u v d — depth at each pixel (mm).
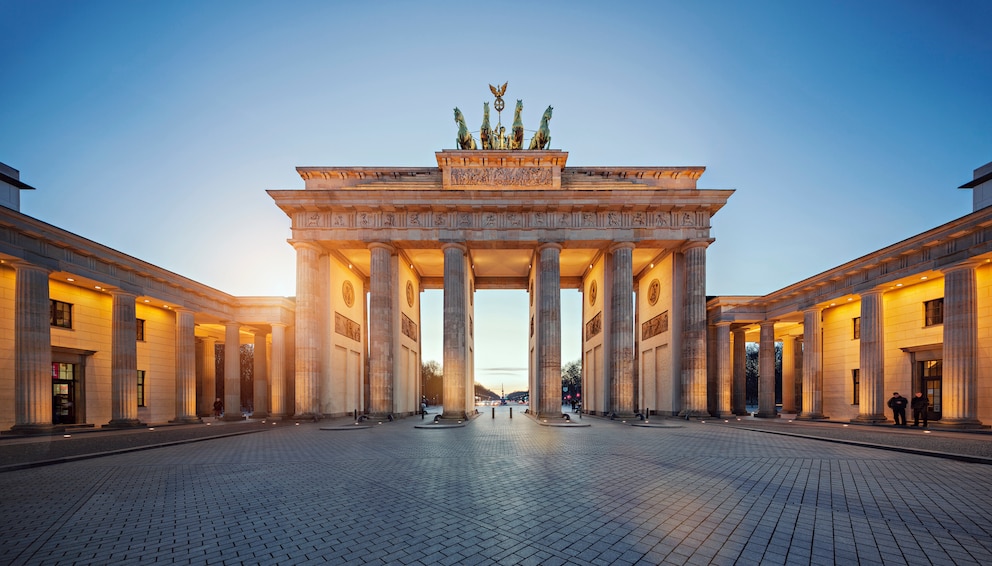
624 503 9922
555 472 13406
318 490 11414
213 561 7062
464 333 38969
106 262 30812
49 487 12016
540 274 39625
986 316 25812
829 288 35688
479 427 30422
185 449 19562
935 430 25422
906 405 30125
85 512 9672
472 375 50125
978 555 7113
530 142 43000
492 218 39344
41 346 26062
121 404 31828
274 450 18953
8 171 28797
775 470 13562
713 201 38188
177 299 37625
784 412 53344
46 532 8453
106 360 34094
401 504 9984
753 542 7617
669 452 17469
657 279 45219
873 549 7348
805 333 38562
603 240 39344
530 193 38000
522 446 19594
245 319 43906
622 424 32875
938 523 8578
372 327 38312
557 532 8117
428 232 39094
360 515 9227
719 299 44500
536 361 43344
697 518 8875
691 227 39156
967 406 24938
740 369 49875
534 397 47344
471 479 12500
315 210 38875
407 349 46438
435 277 55406
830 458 15812
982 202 29062
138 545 7758
